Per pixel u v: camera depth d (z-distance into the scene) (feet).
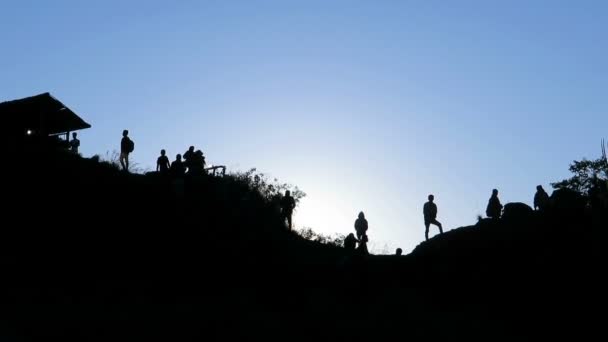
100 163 122.42
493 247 99.96
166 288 88.63
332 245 122.52
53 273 84.07
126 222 102.37
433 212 110.22
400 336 84.64
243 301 89.30
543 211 105.60
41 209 97.55
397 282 97.96
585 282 91.04
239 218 120.98
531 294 91.40
